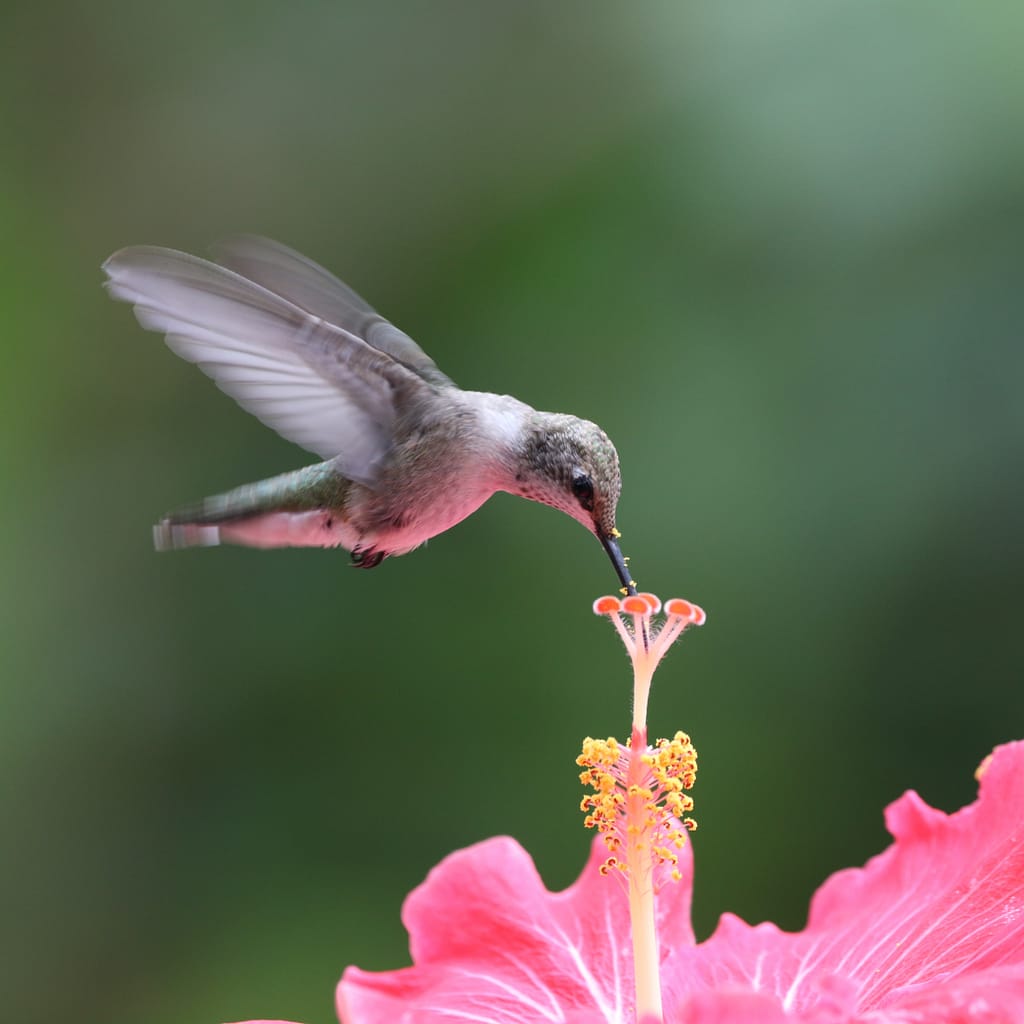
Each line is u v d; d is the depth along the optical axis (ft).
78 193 38.34
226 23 38.86
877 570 31.94
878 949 16.12
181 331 17.34
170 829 33.78
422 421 18.47
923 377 32.27
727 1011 12.23
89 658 34.88
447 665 34.14
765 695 32.27
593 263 35.55
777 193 34.09
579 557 34.22
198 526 19.03
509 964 17.34
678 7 36.55
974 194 32.35
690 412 33.55
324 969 31.96
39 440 36.65
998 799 16.62
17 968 32.71
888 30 33.86
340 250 37.63
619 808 15.64
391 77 38.40
